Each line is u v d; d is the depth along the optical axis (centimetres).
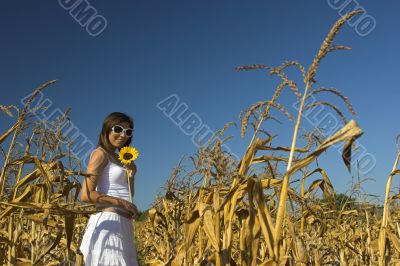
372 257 579
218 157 488
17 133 402
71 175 480
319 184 502
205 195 505
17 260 467
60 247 610
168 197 636
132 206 455
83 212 373
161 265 529
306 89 310
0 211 391
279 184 402
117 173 459
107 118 467
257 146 379
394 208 656
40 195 452
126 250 445
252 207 355
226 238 385
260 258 520
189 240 416
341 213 665
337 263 636
